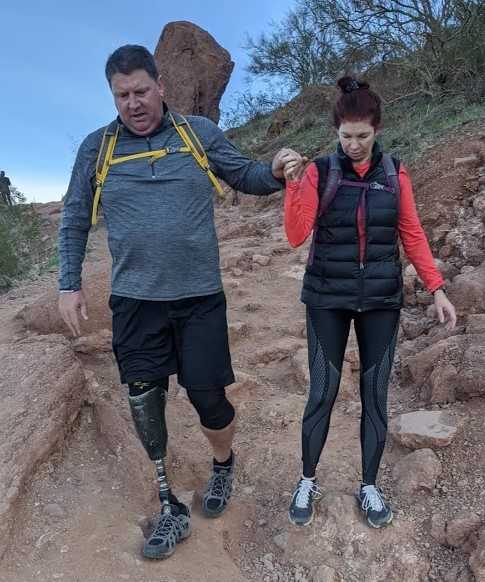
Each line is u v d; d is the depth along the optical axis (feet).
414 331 15.55
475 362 12.35
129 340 9.55
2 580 9.04
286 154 8.93
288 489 11.23
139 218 9.23
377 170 9.42
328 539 9.91
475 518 9.59
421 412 11.94
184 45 57.52
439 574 9.31
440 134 26.96
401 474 10.89
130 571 9.25
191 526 10.34
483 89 32.63
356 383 14.32
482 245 18.15
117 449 11.72
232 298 19.51
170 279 9.34
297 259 22.38
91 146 9.57
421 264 9.70
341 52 44.50
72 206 9.77
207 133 9.62
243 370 15.35
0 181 50.62
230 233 28.58
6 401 12.10
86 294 16.38
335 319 9.78
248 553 10.23
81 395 12.87
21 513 10.14
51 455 11.48
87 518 10.23
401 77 40.60
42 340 14.34
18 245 30.40
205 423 9.93
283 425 13.08
